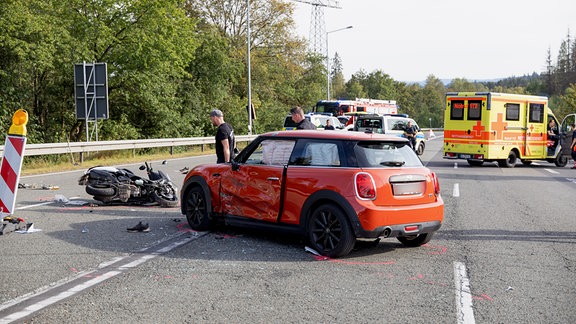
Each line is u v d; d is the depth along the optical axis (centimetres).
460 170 2120
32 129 2933
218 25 5069
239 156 809
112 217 955
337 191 684
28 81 2967
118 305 500
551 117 2488
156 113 3494
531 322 470
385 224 675
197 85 4178
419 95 14188
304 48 5559
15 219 846
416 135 2945
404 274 622
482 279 606
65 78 3097
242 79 5097
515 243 805
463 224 958
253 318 471
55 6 2917
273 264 656
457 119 2311
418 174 720
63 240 767
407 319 474
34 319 461
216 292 543
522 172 2094
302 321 465
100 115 2139
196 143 2956
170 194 1103
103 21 3128
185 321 462
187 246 744
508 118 2300
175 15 3303
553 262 690
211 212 828
